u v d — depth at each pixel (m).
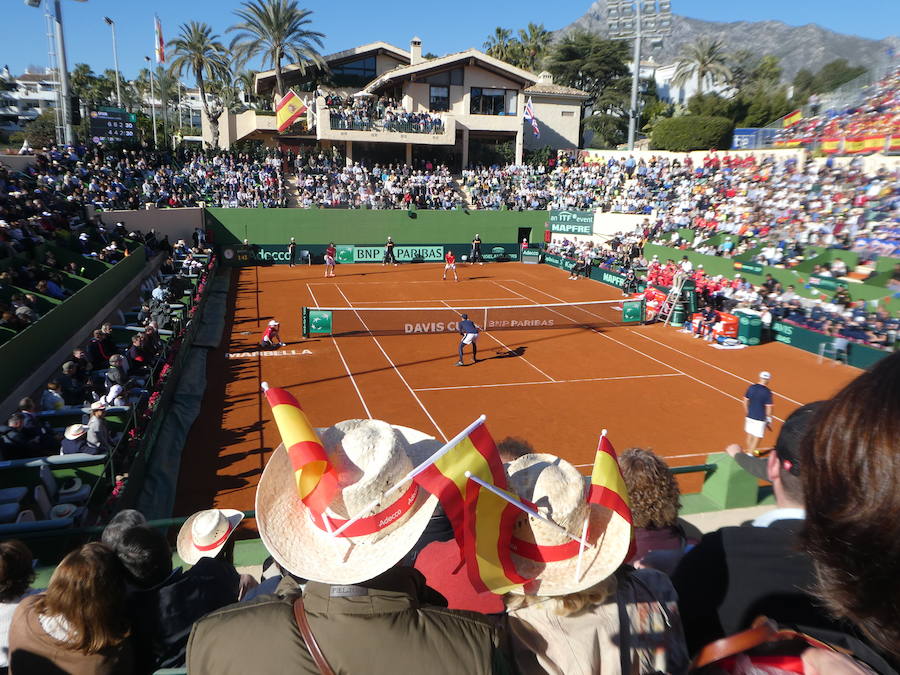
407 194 47.25
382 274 42.41
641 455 3.85
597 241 46.56
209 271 35.09
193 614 3.34
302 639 1.92
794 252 31.75
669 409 19.56
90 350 17.73
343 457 2.10
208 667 1.98
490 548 2.09
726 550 1.79
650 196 45.84
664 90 76.56
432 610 2.00
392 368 22.78
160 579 3.36
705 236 38.19
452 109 52.16
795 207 35.59
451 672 1.89
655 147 54.50
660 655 2.49
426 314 28.38
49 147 43.09
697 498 8.55
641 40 48.47
